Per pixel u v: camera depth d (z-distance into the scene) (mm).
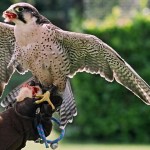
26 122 8672
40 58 10016
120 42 26703
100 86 26578
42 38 9930
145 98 10266
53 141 9078
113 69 10320
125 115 26531
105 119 26719
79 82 26703
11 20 9797
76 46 10195
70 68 10414
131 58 26750
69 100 10375
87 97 26703
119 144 25469
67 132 27047
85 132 26844
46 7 44312
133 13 30703
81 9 35062
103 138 26828
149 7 31516
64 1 41531
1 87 10609
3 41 10430
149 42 26672
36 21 9898
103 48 10078
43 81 10242
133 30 26625
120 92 26484
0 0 41312
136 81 10188
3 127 8578
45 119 8953
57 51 10062
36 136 8852
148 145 25156
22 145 8773
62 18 42469
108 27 26766
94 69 10445
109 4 33875
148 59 26672
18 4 9812
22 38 9898
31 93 8812
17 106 8695
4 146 8555
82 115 26797
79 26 28547
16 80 32750
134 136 26656
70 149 23000
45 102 8969
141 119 26484
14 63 10258
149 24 26656
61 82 10242
